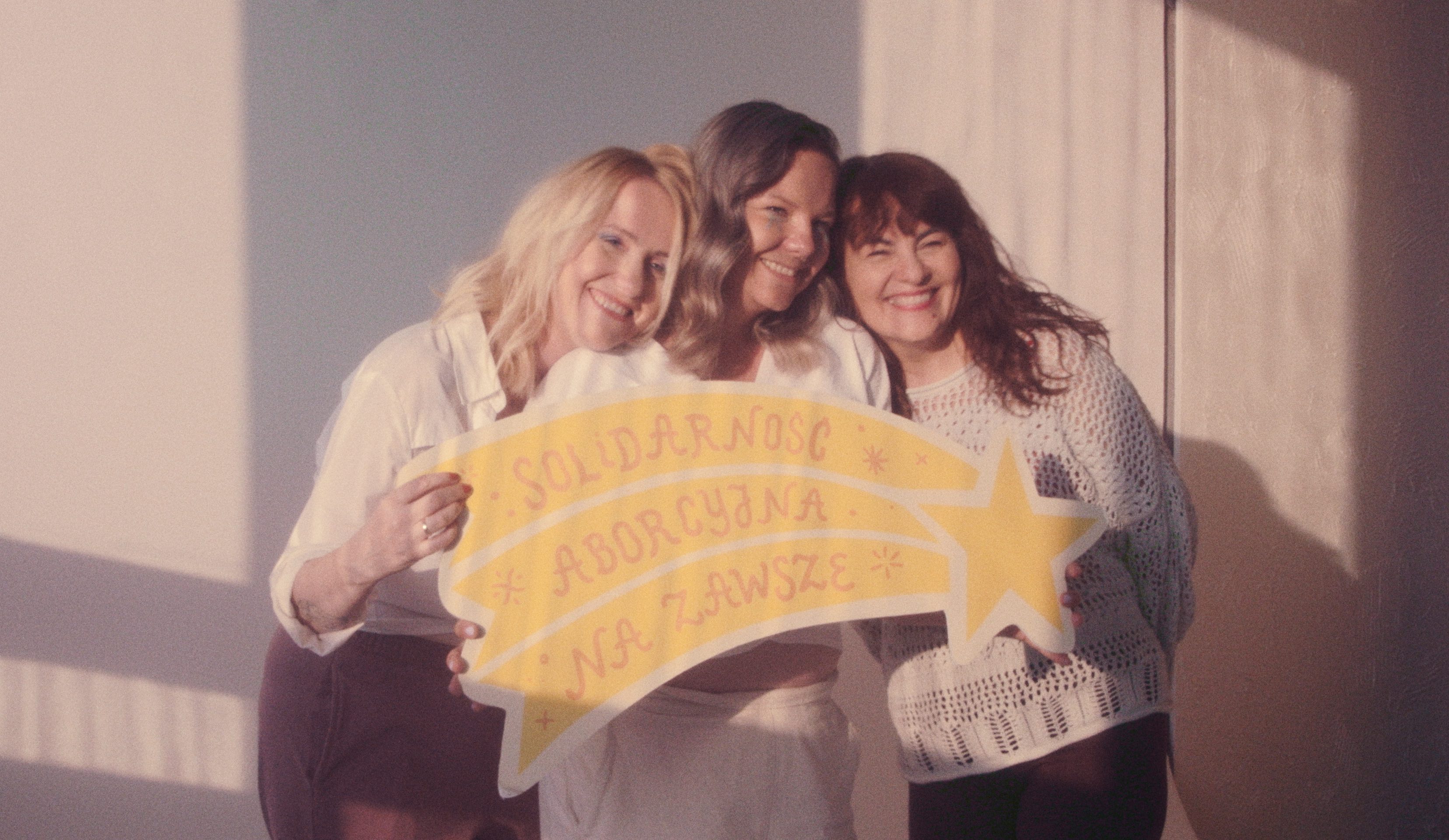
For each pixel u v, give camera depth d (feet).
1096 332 5.29
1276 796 8.05
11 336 7.22
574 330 4.66
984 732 4.89
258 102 7.50
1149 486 5.06
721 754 4.33
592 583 4.18
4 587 7.21
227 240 7.48
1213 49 8.14
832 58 8.07
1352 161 8.29
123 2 7.36
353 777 4.99
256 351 7.50
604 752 4.33
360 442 4.49
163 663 7.39
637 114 7.88
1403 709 8.17
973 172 8.14
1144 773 4.93
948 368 5.24
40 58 7.27
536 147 7.77
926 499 4.43
